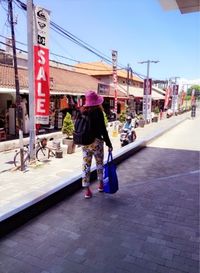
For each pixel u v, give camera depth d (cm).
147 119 2683
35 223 387
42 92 903
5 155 1101
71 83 2327
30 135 906
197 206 451
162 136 1465
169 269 286
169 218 404
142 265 292
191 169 706
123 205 450
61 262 297
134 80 4388
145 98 2717
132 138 1300
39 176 784
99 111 443
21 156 841
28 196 431
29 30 862
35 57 880
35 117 909
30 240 343
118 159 757
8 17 828
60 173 818
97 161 486
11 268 287
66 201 466
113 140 1589
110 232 362
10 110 1550
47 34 899
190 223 389
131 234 356
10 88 1466
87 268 287
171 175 644
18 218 376
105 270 284
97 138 457
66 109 2042
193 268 288
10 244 333
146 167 721
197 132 1720
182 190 532
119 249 322
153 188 542
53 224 384
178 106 4622
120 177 620
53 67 2527
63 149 1116
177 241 340
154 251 318
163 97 4969
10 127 1561
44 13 885
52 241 340
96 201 466
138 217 407
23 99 1573
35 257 306
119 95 2980
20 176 782
